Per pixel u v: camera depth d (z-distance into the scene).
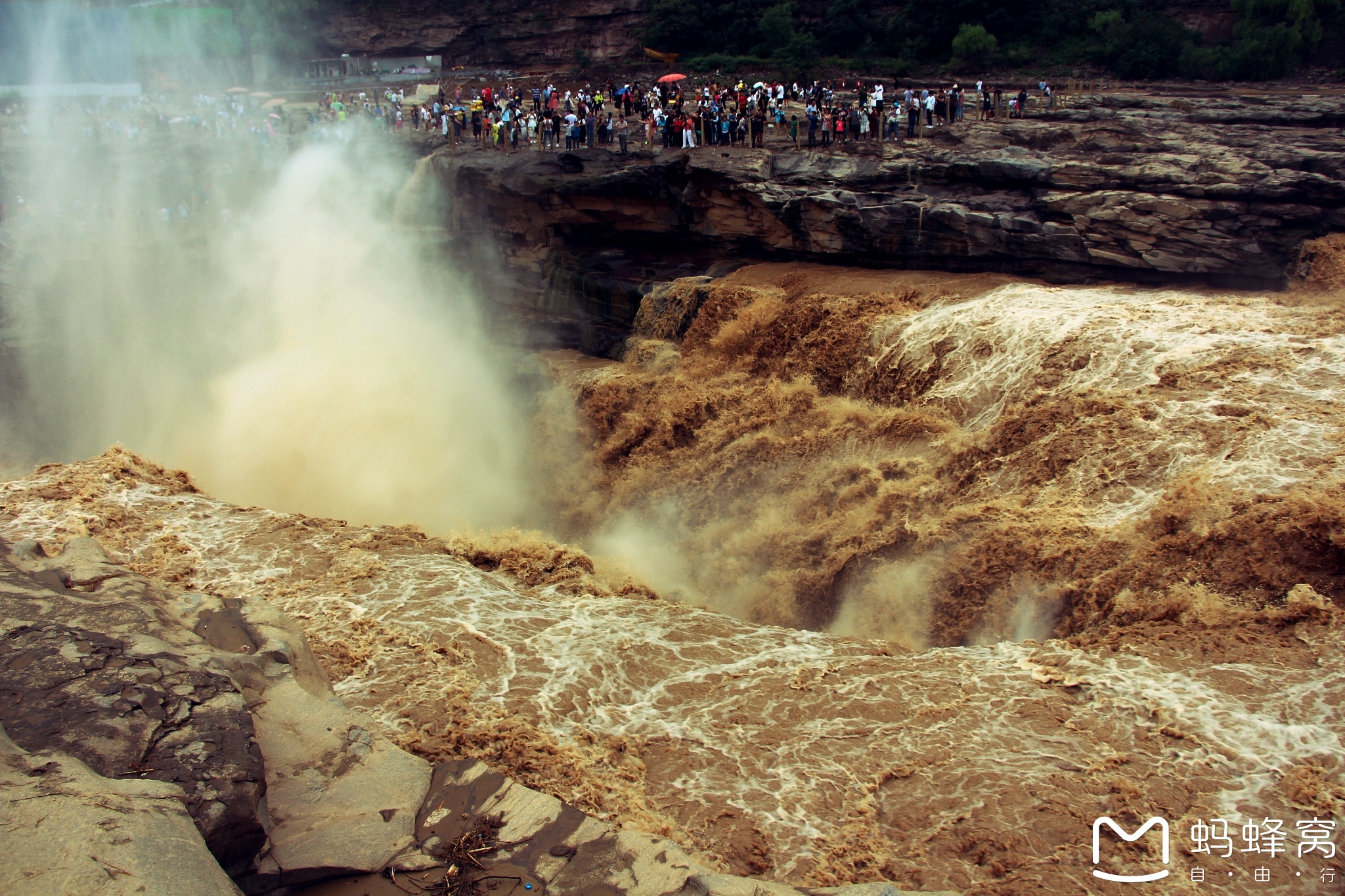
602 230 29.83
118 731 6.66
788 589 17.02
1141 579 12.33
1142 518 13.63
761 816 8.95
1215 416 15.11
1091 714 10.09
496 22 53.84
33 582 8.89
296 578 13.91
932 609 14.43
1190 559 12.22
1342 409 14.62
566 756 9.78
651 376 25.53
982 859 8.20
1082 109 28.72
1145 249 20.92
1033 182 22.72
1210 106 26.83
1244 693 10.02
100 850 5.41
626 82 45.06
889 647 12.36
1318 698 9.77
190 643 8.21
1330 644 10.50
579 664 11.80
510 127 34.50
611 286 27.86
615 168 28.67
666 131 29.52
